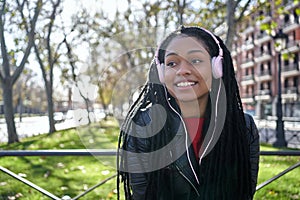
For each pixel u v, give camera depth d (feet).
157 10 26.07
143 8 26.45
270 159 21.34
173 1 26.45
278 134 32.35
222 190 4.00
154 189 3.93
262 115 127.65
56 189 14.01
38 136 41.37
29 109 162.71
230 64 4.09
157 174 3.93
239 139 4.06
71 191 13.69
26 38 35.47
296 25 109.91
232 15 26.48
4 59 36.01
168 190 3.95
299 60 115.65
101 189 13.92
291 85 122.52
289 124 77.05
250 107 137.18
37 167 18.56
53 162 19.98
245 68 152.76
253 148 4.43
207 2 29.84
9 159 20.99
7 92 36.78
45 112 157.79
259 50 140.87
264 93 134.21
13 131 37.06
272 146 31.76
